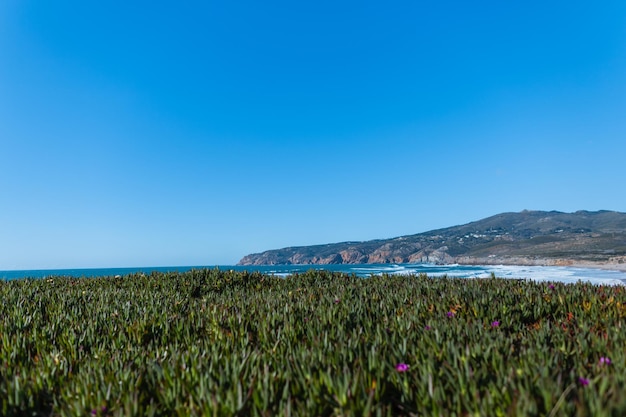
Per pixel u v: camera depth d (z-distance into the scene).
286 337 5.11
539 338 4.41
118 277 14.36
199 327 6.17
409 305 7.35
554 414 2.53
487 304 6.87
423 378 3.21
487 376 3.28
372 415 2.84
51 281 13.55
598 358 3.85
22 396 3.37
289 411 2.73
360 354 3.82
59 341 5.40
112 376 3.60
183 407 3.01
